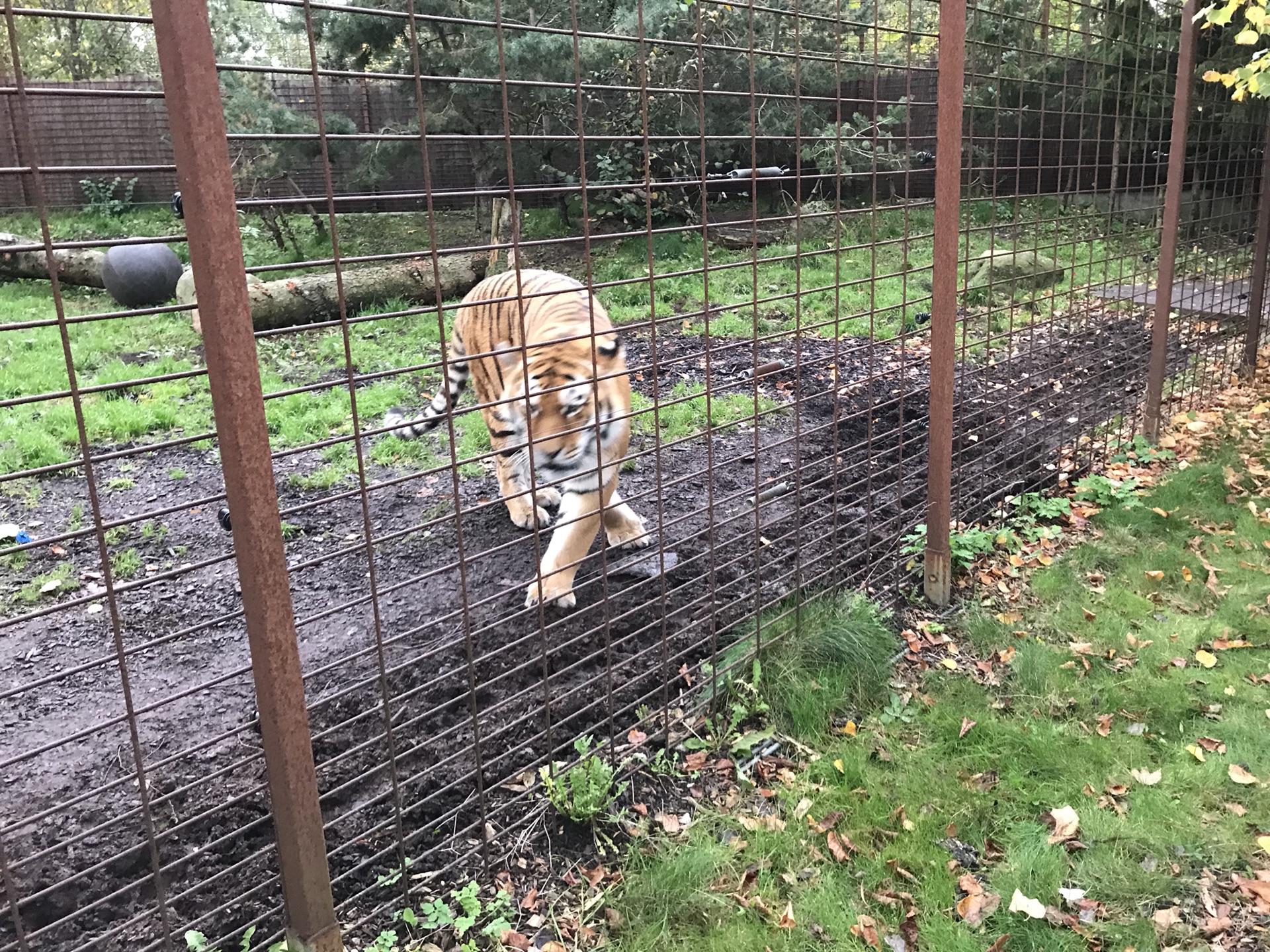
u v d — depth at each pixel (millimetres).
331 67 11750
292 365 7758
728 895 2432
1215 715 3098
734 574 3936
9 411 6277
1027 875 2445
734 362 7559
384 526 4625
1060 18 8266
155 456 5668
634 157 12867
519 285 2127
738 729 3070
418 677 3232
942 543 3742
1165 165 6676
